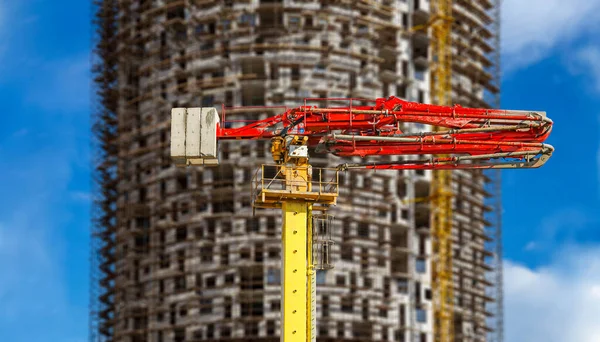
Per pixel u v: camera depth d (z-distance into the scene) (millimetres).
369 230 185500
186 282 182000
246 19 193875
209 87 192000
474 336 198250
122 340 188250
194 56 193500
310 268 80688
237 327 175625
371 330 179250
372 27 198000
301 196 81438
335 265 179500
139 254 189750
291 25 192375
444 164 90188
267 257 179125
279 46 190375
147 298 185500
